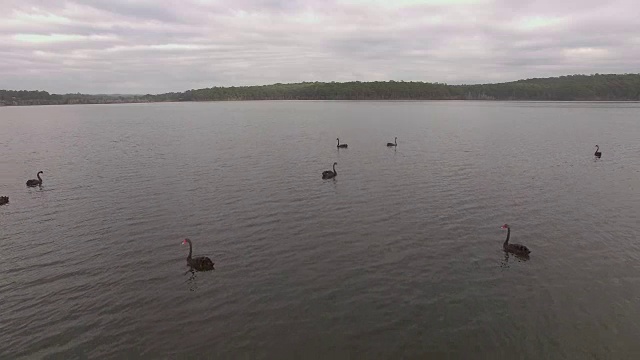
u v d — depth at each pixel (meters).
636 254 33.56
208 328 24.94
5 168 66.50
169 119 168.62
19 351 23.20
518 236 37.19
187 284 29.59
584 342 23.52
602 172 61.03
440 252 34.06
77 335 24.48
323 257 33.25
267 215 42.47
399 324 25.17
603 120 146.12
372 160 70.19
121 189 52.44
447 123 136.75
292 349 23.20
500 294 28.08
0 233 38.66
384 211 43.50
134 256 33.78
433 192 50.25
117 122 155.88
